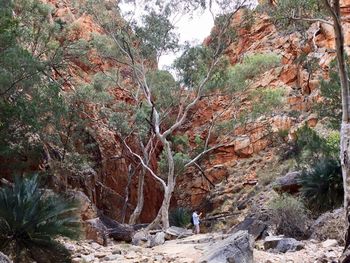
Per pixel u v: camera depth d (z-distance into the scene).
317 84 27.97
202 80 21.19
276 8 12.40
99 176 24.55
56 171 17.34
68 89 25.14
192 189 30.53
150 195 29.28
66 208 7.15
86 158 20.70
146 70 23.33
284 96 26.70
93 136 24.67
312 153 18.92
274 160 27.02
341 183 12.68
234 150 30.30
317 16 11.67
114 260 8.50
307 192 13.15
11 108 13.39
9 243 6.55
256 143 29.55
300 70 30.11
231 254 6.84
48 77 18.12
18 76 13.23
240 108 27.58
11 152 14.20
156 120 20.34
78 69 27.34
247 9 20.91
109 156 25.98
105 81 23.81
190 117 32.78
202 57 21.34
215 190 28.34
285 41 32.41
